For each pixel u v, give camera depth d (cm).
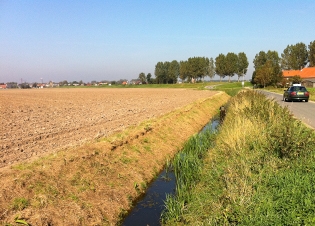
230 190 617
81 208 614
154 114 1866
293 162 717
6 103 2730
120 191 753
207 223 540
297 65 9675
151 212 702
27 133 1198
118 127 1354
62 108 2311
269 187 613
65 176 683
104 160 836
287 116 1166
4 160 793
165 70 12900
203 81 13100
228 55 11269
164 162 1071
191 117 1844
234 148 909
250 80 11144
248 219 507
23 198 557
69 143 1009
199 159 986
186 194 714
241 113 1347
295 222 463
